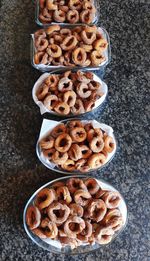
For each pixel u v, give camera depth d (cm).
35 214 99
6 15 132
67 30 120
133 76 125
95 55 118
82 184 103
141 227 107
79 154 105
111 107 120
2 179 110
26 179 110
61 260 103
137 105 121
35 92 115
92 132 109
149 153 116
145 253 105
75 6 125
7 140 114
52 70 119
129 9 136
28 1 134
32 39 122
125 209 105
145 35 132
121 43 130
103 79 124
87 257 103
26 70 124
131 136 117
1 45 127
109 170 113
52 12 124
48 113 117
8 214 106
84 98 114
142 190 111
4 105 118
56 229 98
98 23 133
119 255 104
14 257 102
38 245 103
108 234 100
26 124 117
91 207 100
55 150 107
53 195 101
